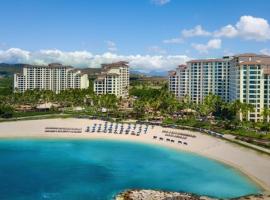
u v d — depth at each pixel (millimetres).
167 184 112000
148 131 187875
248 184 111250
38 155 151250
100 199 99062
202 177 118812
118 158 145500
